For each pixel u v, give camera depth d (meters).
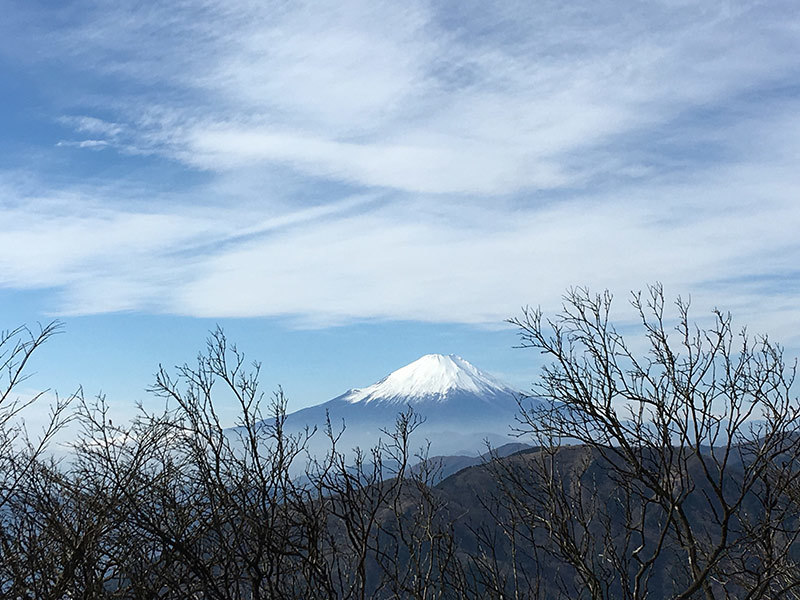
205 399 6.04
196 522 5.73
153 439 5.78
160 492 5.61
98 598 5.14
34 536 5.31
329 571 5.93
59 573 5.43
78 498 5.41
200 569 5.41
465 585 6.39
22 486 5.39
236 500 5.72
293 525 5.89
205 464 5.65
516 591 6.51
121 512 5.32
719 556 6.23
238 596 5.50
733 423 6.57
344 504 6.23
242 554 5.59
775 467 6.51
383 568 6.25
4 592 5.13
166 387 6.03
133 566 5.34
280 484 5.82
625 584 6.51
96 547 5.27
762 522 6.27
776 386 6.46
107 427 5.80
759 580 6.17
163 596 5.44
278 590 5.61
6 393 5.82
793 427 6.38
